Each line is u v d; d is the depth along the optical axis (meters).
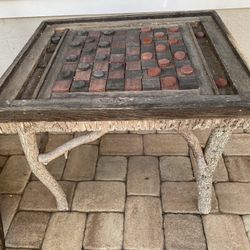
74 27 1.29
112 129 0.90
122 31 1.23
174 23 1.25
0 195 1.36
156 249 1.12
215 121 0.86
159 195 1.31
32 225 1.23
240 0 1.43
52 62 1.05
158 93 0.86
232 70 0.93
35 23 1.52
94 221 1.23
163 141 1.58
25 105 0.85
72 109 0.82
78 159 1.51
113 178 1.40
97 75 0.95
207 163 1.07
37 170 1.08
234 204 1.25
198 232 1.17
